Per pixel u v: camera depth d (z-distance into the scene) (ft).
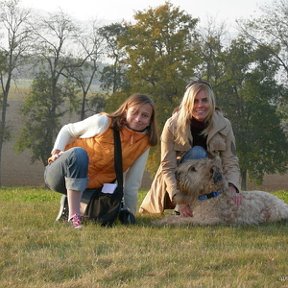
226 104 87.71
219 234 16.62
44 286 12.64
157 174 19.15
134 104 17.39
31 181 92.94
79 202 17.15
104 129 17.39
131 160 17.84
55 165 17.24
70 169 16.97
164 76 82.53
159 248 15.10
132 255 14.39
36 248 14.92
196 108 17.85
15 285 12.68
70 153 16.94
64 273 13.35
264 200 18.66
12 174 97.96
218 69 88.33
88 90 96.27
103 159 17.56
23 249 14.78
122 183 17.43
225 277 13.34
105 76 94.27
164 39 84.33
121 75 93.15
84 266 13.70
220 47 87.97
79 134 17.81
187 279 13.19
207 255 14.57
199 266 13.94
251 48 88.17
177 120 18.11
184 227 17.37
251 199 18.47
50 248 14.88
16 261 13.96
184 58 83.97
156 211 19.10
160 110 80.64
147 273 13.44
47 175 17.54
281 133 88.79
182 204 17.85
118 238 15.83
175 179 17.88
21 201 25.88
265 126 88.12
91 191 17.78
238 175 18.30
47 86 93.97
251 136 86.99
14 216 18.53
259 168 88.12
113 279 13.11
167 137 18.16
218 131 18.16
